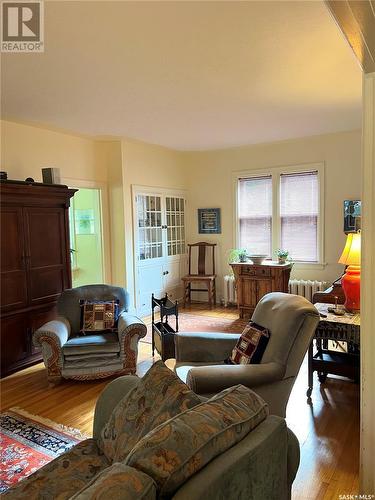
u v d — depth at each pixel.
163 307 3.62
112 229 5.29
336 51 2.48
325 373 2.99
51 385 3.24
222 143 5.59
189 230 6.59
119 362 3.31
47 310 3.88
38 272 3.78
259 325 2.51
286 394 2.23
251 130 4.78
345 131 5.03
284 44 2.38
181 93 3.27
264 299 2.65
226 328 4.88
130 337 3.32
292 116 4.14
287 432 1.31
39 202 3.76
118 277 5.30
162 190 5.93
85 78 2.86
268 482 1.16
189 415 1.14
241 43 2.35
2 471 2.14
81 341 3.30
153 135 4.90
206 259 6.37
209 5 1.91
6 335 3.48
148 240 5.67
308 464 2.11
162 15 2.00
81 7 1.90
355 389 3.03
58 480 1.38
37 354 3.78
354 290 2.82
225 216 6.20
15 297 3.56
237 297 5.41
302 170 5.44
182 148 5.95
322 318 2.73
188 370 2.32
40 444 2.40
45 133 4.39
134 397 1.54
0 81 2.88
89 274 5.86
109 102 3.45
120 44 2.32
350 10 1.25
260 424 1.23
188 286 6.34
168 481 0.94
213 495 0.94
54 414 2.79
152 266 5.76
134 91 3.18
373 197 1.74
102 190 5.17
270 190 5.77
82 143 4.88
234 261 5.91
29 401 3.01
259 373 2.10
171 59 2.56
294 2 1.90
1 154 3.92
